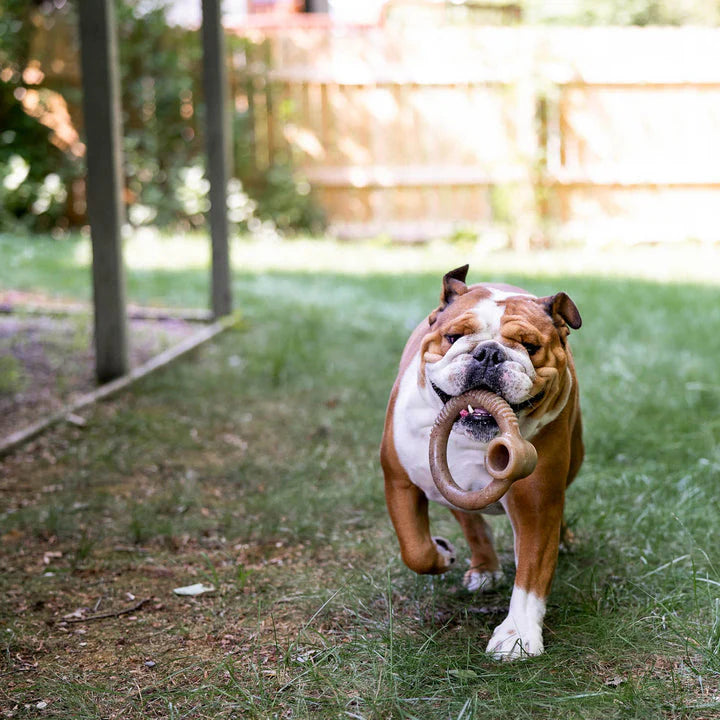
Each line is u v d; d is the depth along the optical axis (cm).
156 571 377
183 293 972
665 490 440
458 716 255
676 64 1470
